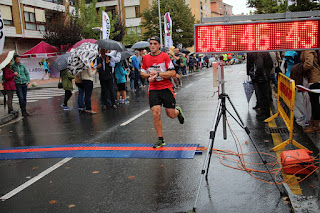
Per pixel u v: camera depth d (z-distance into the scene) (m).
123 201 3.82
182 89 15.53
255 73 7.71
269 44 3.83
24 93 10.64
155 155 5.42
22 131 8.18
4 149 6.43
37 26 33.06
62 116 10.10
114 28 35.84
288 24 3.78
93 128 7.99
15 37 30.78
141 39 40.91
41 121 9.44
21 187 4.40
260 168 4.66
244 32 3.86
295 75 6.79
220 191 3.97
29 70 29.81
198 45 3.95
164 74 5.57
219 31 3.89
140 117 9.02
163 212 3.51
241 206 3.57
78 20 33.09
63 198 3.99
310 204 3.28
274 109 9.02
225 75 22.59
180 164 4.95
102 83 10.76
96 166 5.09
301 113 8.13
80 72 10.03
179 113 6.02
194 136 6.55
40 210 3.71
